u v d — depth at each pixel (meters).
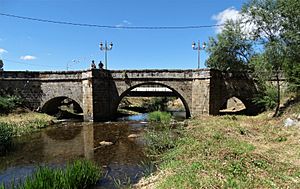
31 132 23.41
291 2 20.83
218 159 9.84
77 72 31.86
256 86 31.20
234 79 31.47
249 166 9.00
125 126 26.84
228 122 20.77
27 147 17.58
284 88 27.30
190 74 31.03
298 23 21.20
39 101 32.81
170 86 31.41
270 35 22.84
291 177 8.09
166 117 31.11
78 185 8.93
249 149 11.70
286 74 24.67
